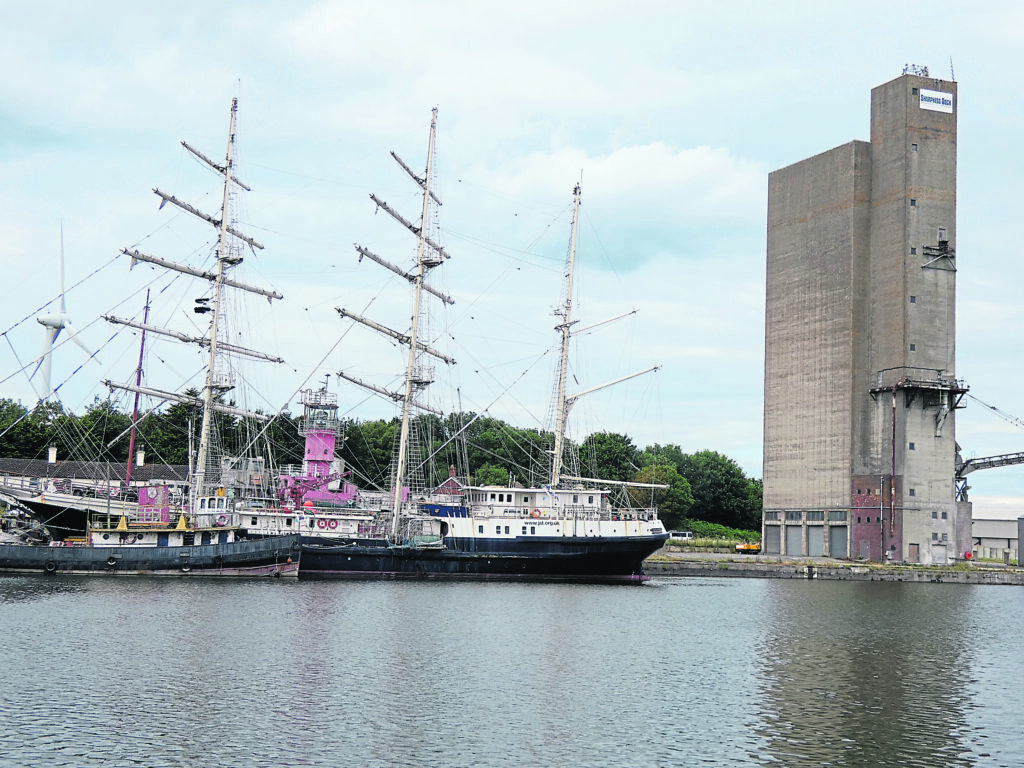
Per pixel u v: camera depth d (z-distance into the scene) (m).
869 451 170.50
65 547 100.06
